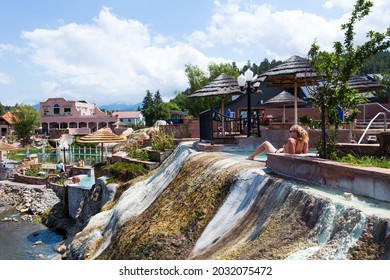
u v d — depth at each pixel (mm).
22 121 67375
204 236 8453
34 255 16297
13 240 18875
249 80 15492
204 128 17344
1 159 39531
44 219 22875
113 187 17172
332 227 5543
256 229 6980
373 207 5461
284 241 6027
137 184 15500
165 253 8633
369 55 8672
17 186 31500
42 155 49125
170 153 18438
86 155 45312
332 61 9039
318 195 6258
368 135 15852
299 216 6316
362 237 4965
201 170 11391
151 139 24219
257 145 15000
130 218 12469
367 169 6137
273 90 39031
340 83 9258
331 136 10141
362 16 8836
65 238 18953
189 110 66125
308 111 29547
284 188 7238
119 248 10695
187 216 9570
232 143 15898
